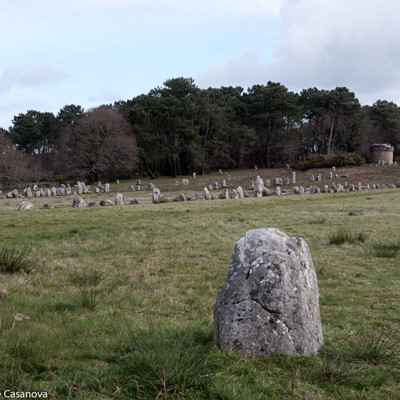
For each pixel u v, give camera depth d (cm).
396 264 1246
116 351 551
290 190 5381
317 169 7906
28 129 10844
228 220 2188
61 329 614
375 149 8919
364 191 4575
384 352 575
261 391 457
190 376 470
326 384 486
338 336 655
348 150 10044
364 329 702
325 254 1391
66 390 443
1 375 450
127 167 7825
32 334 567
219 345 555
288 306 548
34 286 898
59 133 10462
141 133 8144
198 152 8281
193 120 8475
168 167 9412
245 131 9094
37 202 4478
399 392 476
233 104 9750
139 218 2303
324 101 9625
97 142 7644
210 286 991
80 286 942
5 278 927
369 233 1762
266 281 552
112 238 1652
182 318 750
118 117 8162
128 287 954
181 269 1177
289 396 447
